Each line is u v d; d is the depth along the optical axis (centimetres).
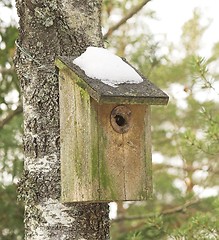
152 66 995
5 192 968
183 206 1009
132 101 493
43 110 534
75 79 504
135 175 505
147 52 991
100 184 493
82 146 500
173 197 1279
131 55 1053
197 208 1024
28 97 540
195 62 695
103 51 523
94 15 557
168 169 1361
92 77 501
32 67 541
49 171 529
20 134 990
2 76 925
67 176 514
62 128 521
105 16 1136
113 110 500
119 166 500
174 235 694
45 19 541
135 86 504
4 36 898
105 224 531
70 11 549
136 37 1123
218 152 705
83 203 521
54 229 525
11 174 976
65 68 516
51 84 535
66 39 545
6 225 972
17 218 973
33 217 531
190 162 1132
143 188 506
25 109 543
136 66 995
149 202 1270
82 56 520
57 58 525
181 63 1278
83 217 525
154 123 1337
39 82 538
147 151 510
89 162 493
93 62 511
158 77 1275
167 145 1312
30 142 536
